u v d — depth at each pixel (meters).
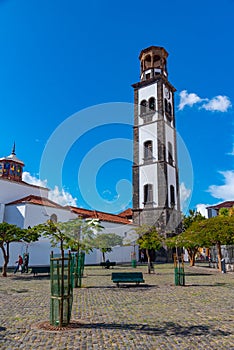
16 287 16.11
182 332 7.36
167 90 40.94
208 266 34.28
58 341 6.57
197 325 8.05
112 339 6.73
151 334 7.17
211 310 10.04
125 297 12.84
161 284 17.47
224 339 6.80
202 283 18.05
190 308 10.38
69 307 8.09
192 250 34.47
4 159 43.50
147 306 10.74
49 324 8.06
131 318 8.84
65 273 8.24
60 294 7.96
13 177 43.34
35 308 10.36
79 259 16.30
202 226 25.22
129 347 6.20
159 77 39.88
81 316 9.08
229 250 30.55
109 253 39.97
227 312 9.72
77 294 13.70
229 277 21.78
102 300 12.07
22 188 40.06
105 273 24.94
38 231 13.05
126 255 42.22
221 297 12.79
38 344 6.37
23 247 32.41
